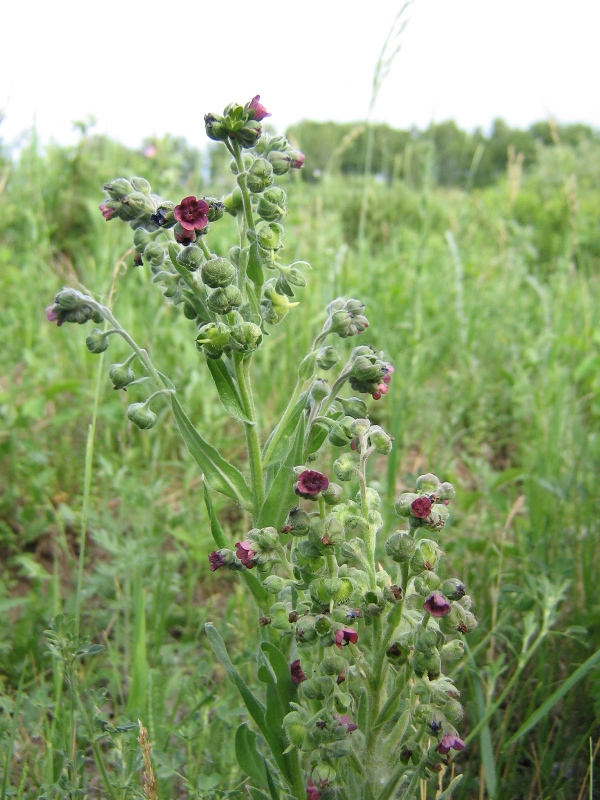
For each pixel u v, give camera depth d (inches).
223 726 97.0
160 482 140.9
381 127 299.3
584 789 96.0
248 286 82.3
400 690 73.5
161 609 118.0
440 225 363.9
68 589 137.1
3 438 161.8
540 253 370.6
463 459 173.6
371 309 205.2
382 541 125.8
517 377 199.3
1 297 222.8
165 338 188.7
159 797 86.9
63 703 97.5
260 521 79.1
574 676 90.6
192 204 77.2
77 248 266.2
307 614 72.8
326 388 81.4
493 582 116.6
